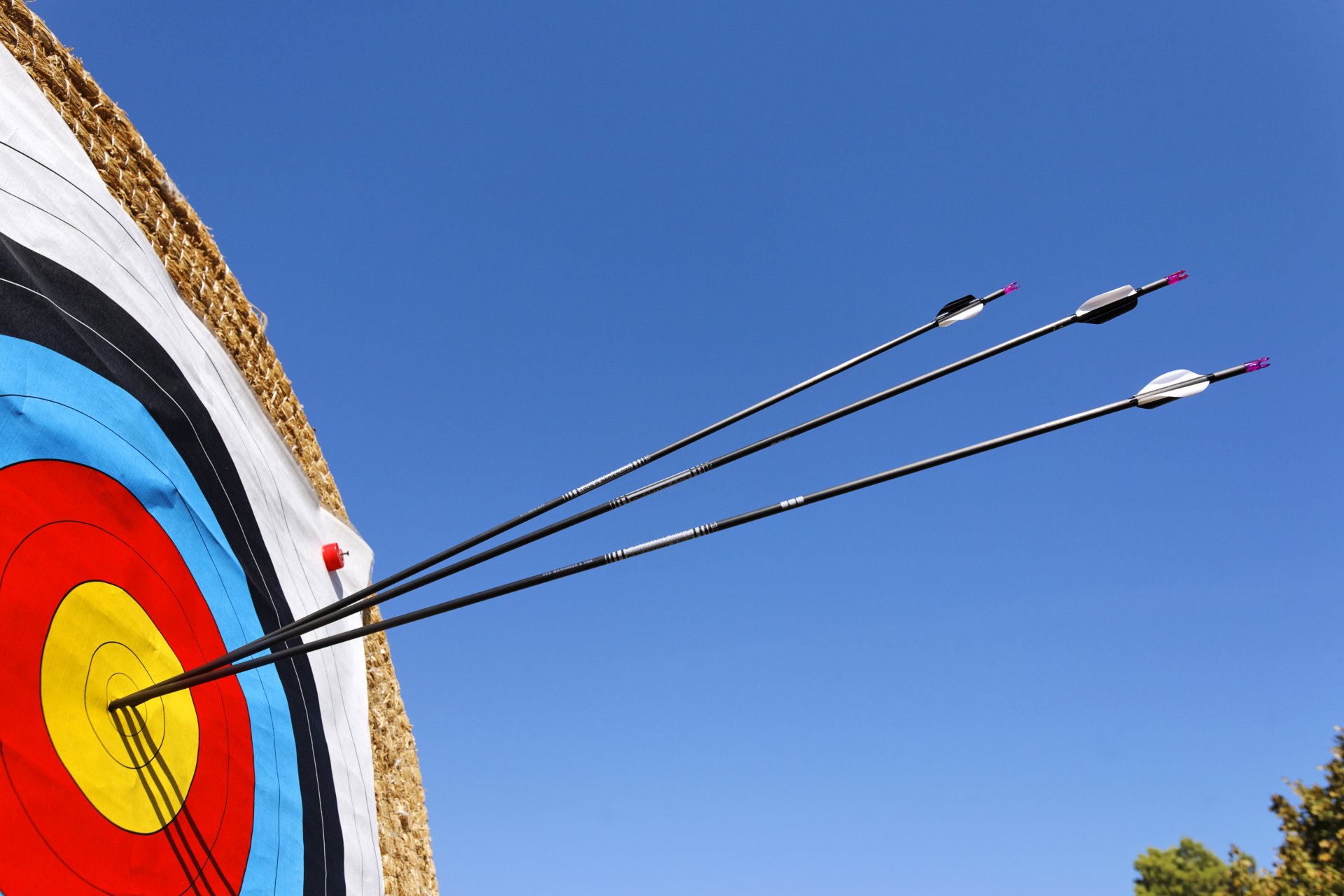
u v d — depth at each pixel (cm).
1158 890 711
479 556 140
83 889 143
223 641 175
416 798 236
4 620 142
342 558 213
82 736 148
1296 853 307
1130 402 121
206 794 165
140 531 164
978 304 134
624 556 135
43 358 153
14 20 158
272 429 203
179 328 181
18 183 153
